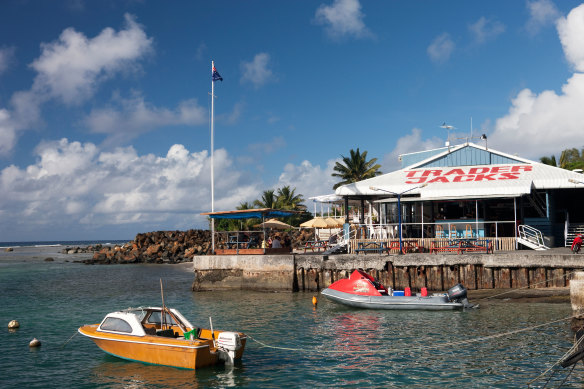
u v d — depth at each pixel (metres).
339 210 69.06
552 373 13.93
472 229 34.34
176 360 15.25
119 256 71.31
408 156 45.91
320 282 31.02
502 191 31.94
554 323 20.20
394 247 32.44
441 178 36.31
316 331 20.00
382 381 13.78
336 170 83.19
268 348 17.56
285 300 28.31
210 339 15.98
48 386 13.98
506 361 15.23
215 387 13.59
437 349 16.80
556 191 36.41
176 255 72.44
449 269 28.02
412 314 22.80
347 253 33.88
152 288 37.56
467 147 40.72
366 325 20.80
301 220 79.31
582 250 28.83
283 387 13.50
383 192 33.31
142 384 13.98
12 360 16.75
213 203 37.47
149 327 17.19
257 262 32.22
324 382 13.84
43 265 68.75
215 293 32.31
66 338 20.17
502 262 26.75
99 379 14.53
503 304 24.86
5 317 25.36
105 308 28.12
